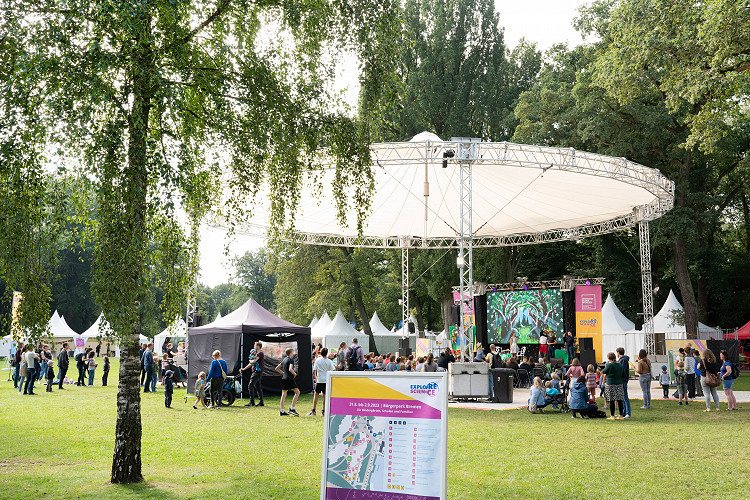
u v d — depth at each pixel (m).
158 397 17.52
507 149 17.59
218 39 7.57
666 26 16.05
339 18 8.15
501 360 22.17
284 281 43.03
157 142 6.72
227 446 9.25
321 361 13.47
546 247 38.16
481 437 10.09
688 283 30.53
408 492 4.28
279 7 8.02
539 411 14.04
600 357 25.50
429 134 20.39
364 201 8.50
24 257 6.59
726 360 13.64
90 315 61.28
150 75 6.28
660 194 21.23
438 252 35.53
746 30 13.60
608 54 19.00
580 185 21.53
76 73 6.04
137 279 6.32
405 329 29.05
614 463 7.88
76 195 7.26
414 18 37.59
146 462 8.04
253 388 15.66
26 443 9.38
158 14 6.91
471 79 37.16
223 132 7.31
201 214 8.08
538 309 27.67
